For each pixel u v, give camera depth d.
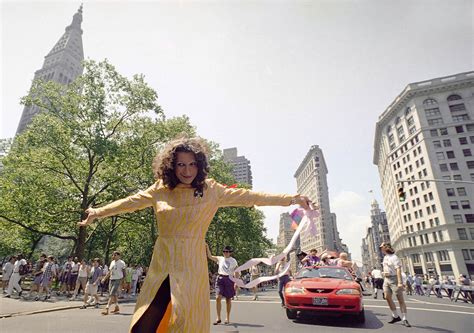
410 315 7.92
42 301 11.03
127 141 21.73
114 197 20.45
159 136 22.81
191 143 1.83
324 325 6.44
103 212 1.73
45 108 19.62
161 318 1.48
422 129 61.44
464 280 16.64
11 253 33.38
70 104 19.58
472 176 55.06
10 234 27.94
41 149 19.48
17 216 18.59
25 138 19.11
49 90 19.67
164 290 1.53
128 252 37.22
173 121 24.48
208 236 37.06
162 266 1.57
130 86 21.27
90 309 9.35
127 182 21.14
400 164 68.44
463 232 51.94
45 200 18.50
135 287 15.43
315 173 143.50
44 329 5.84
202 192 1.75
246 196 1.87
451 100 61.34
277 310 8.82
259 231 43.62
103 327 6.09
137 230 28.50
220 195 1.83
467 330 5.93
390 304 6.85
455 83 60.88
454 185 55.50
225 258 7.10
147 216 22.77
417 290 21.67
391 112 71.19
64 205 19.06
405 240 65.50
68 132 18.56
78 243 18.58
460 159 56.84
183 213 1.66
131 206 1.74
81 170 20.84
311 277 7.56
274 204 1.91
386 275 6.96
